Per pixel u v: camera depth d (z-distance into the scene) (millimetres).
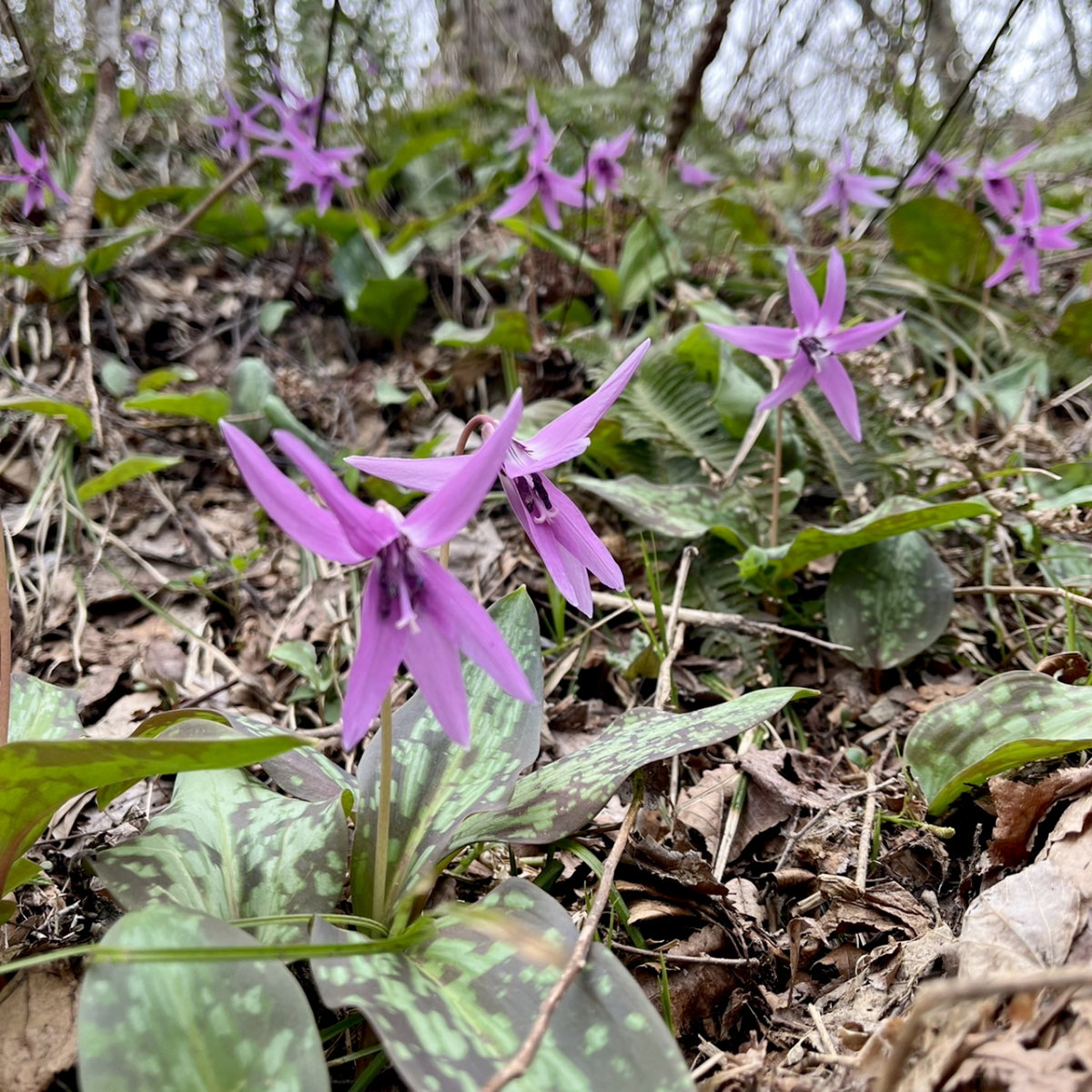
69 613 419
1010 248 539
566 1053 188
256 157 618
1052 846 250
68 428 493
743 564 386
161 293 623
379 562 205
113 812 321
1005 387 536
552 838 245
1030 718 287
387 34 906
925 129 889
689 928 277
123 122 794
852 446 475
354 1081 236
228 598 445
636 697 380
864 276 657
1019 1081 177
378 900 242
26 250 602
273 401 504
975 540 441
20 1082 222
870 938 269
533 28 1145
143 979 182
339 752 353
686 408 490
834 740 362
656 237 592
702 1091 227
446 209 773
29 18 750
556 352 573
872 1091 208
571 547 244
